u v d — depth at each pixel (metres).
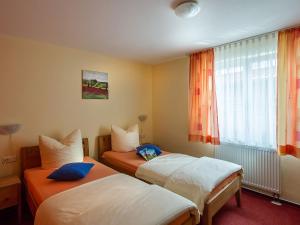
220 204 2.03
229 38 2.68
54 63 2.83
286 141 2.39
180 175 2.12
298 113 2.27
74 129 3.06
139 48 3.06
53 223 1.32
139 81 4.02
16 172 2.54
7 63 2.44
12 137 2.50
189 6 1.72
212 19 2.08
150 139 4.27
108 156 3.15
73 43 2.79
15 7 1.77
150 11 1.88
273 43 2.50
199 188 1.89
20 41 2.53
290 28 2.32
